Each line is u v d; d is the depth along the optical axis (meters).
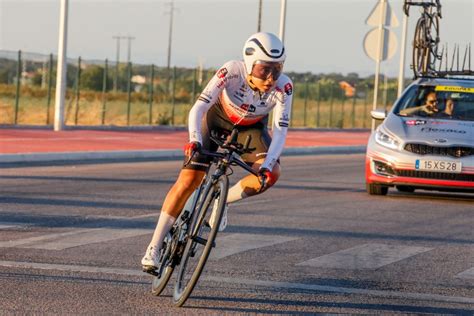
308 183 22.00
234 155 9.08
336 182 22.61
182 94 68.62
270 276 10.50
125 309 8.66
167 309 8.73
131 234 12.99
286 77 9.15
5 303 8.69
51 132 35.62
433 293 9.98
